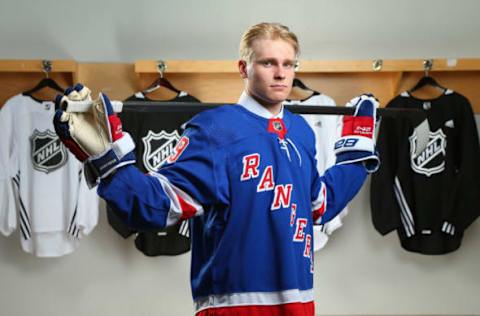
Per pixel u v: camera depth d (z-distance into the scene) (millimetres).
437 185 3432
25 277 3559
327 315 3666
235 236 1461
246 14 3553
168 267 3605
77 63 3418
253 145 1486
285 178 1492
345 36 3594
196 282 1545
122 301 3590
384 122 3404
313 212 1703
